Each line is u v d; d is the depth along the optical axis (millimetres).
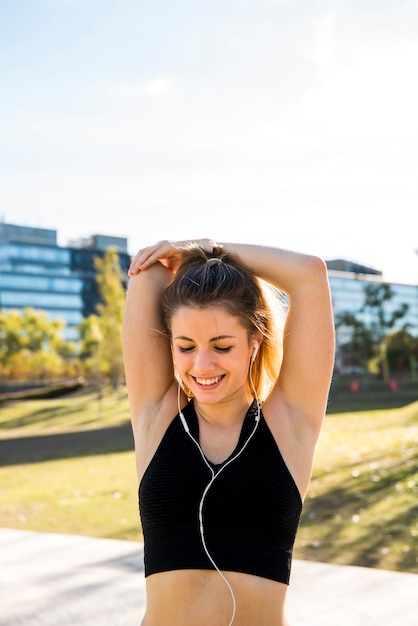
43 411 35344
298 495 1745
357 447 12820
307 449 1825
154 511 1713
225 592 1647
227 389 1742
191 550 1671
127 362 1932
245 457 1728
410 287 89000
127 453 16016
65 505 8938
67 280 96562
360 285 75625
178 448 1771
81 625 4008
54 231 97688
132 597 4477
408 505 7488
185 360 1751
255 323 1757
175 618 1670
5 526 7789
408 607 4117
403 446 12023
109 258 41906
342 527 6793
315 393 1849
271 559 1673
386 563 5523
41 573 5074
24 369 62969
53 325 66375
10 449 18812
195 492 1696
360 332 56812
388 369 56000
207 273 1753
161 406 1887
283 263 1851
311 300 1845
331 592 4430
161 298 1905
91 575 4980
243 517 1676
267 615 1663
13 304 92250
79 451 17312
